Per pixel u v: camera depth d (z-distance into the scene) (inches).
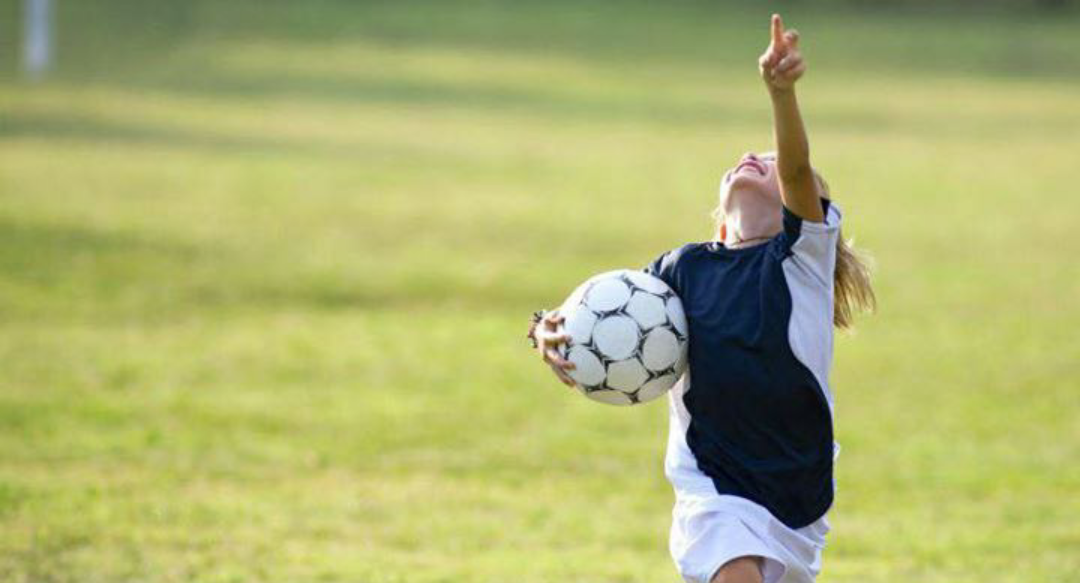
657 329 706.2
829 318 687.1
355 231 2518.5
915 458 1353.3
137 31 5669.3
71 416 1403.8
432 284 2137.1
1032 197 3147.1
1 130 3496.6
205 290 2027.6
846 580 1003.9
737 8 7765.8
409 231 2544.3
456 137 3833.7
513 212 2780.5
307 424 1419.8
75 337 1734.7
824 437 695.1
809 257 680.4
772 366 679.1
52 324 1792.6
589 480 1263.5
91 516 1094.4
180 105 4141.2
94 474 1216.8
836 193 3132.4
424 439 1380.4
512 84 4977.9
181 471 1242.0
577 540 1092.5
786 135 660.7
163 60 5054.1
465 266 2269.9
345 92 4594.0
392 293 2073.1
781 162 666.8
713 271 708.7
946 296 2142.0
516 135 3927.2
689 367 706.2
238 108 4146.2
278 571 986.7
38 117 3737.7
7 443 1300.4
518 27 6510.8
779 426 686.5
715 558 673.0
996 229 2738.7
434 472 1273.4
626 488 1242.0
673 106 4638.3
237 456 1299.2
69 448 1295.5
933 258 2443.4
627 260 2363.4
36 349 1667.1
